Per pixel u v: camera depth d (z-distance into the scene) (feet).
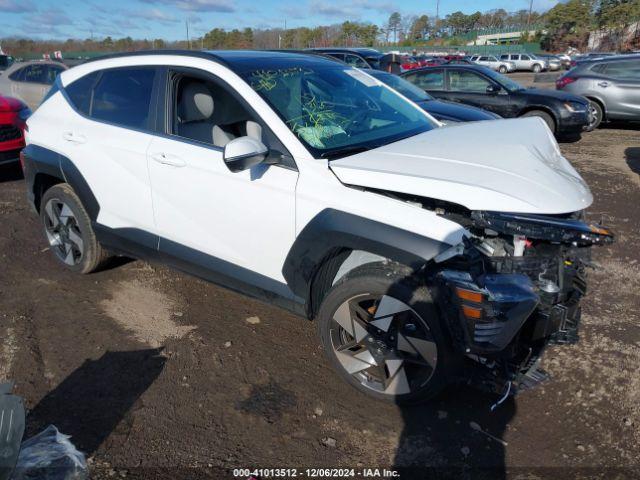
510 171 8.89
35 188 14.84
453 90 35.37
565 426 9.21
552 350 11.29
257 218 10.28
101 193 12.94
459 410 9.66
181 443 8.83
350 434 9.09
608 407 9.61
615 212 20.29
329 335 9.87
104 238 13.41
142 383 10.31
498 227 8.09
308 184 9.55
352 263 9.93
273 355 11.28
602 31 212.84
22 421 6.81
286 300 10.44
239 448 8.77
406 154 9.59
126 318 12.69
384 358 9.37
